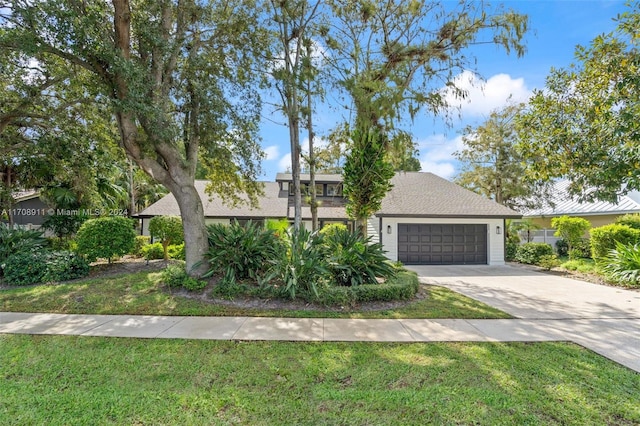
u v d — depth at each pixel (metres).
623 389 3.44
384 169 10.02
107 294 7.43
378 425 2.85
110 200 17.64
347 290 6.88
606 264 11.07
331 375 3.77
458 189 17.73
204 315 6.14
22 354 4.33
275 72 9.43
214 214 18.19
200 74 8.87
